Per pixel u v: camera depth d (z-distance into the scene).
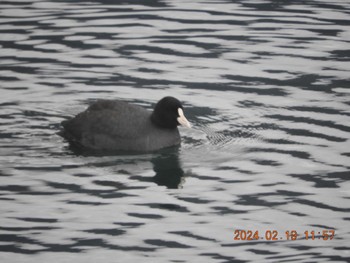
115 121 16.25
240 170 15.12
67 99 18.22
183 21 22.52
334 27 22.03
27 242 12.45
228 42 21.19
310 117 17.36
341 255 12.16
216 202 13.87
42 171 14.95
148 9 23.39
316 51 20.66
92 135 16.23
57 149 15.96
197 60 20.20
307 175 14.84
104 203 13.77
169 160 15.65
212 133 16.83
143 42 21.17
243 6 23.73
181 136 16.75
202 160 15.64
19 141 16.20
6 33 21.50
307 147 16.00
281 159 15.53
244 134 16.73
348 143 16.08
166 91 18.66
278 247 12.43
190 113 17.70
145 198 14.00
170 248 12.35
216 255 12.17
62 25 22.09
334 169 15.05
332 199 13.91
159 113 16.31
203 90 18.75
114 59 20.22
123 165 15.40
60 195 14.02
